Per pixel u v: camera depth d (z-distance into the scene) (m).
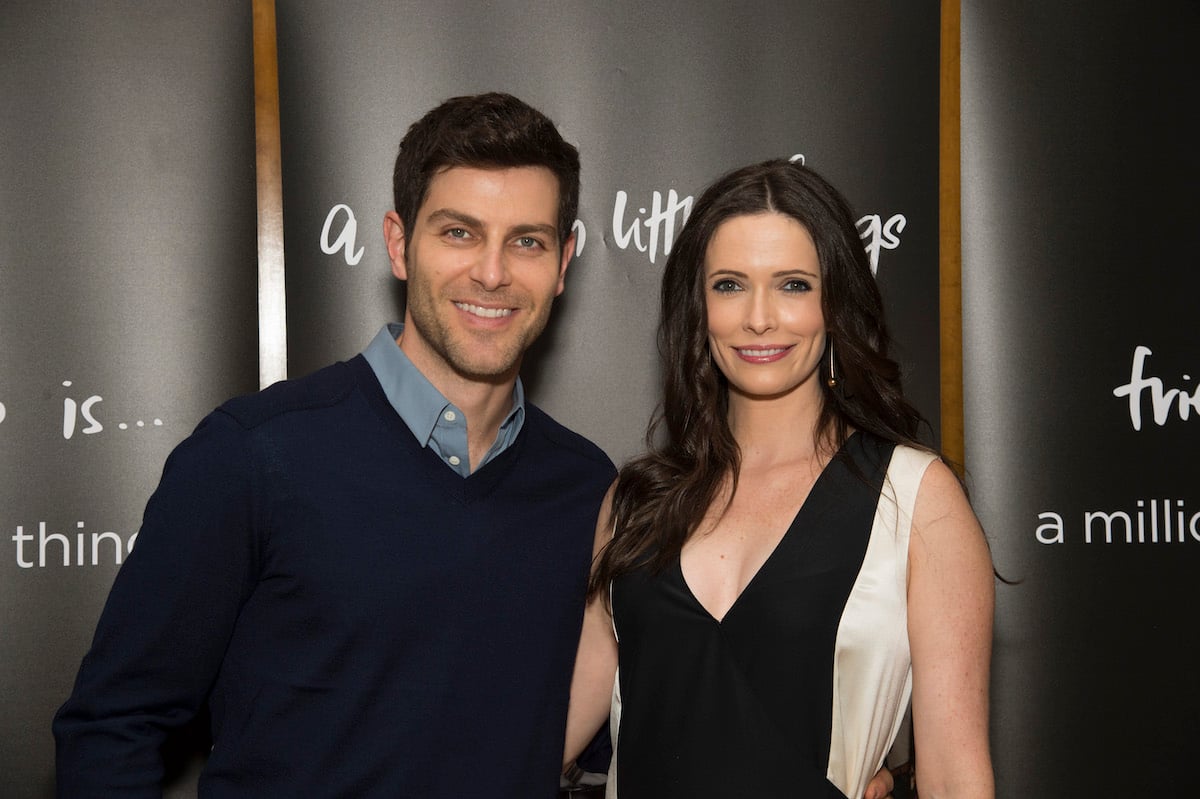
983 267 2.31
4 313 2.08
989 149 2.32
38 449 2.09
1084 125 2.34
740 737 1.47
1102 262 2.33
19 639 2.07
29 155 2.09
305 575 1.45
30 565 2.08
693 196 2.23
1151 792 2.29
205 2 2.15
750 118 2.24
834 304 1.57
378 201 2.17
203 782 1.52
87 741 1.45
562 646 1.60
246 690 1.49
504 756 1.51
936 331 2.27
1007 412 2.31
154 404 2.12
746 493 1.61
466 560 1.51
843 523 1.52
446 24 2.19
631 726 1.56
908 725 1.64
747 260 1.55
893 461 1.54
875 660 1.47
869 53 2.27
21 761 2.06
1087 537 2.31
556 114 2.21
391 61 2.18
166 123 2.13
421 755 1.45
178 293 2.13
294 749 1.45
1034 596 2.29
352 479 1.49
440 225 1.52
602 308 2.22
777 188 1.56
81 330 2.10
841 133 2.26
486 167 1.50
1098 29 2.34
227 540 1.44
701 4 2.24
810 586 1.49
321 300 2.16
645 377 2.22
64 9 2.11
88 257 2.11
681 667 1.52
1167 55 2.34
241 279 2.15
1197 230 2.33
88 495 2.10
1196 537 2.33
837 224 1.56
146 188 2.12
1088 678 2.29
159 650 1.45
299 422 1.50
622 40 2.23
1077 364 2.32
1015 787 2.27
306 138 2.16
